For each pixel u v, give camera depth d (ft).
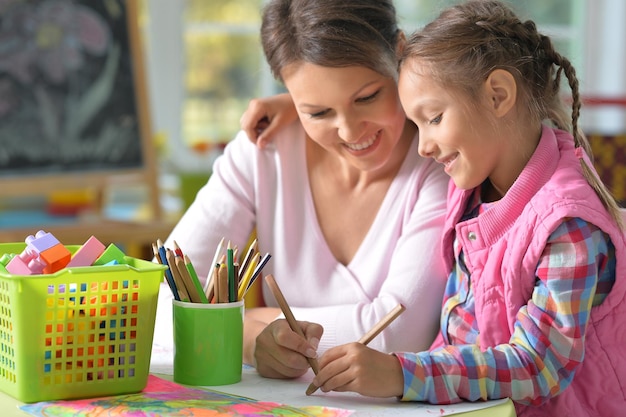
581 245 3.95
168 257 4.14
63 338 3.72
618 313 4.20
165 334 4.90
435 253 4.86
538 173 4.21
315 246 5.28
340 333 4.73
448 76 4.15
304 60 4.52
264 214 5.40
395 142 4.82
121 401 3.74
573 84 4.40
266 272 5.44
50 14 10.93
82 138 11.13
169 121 13.48
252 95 13.67
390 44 4.60
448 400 3.81
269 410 3.63
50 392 3.72
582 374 4.23
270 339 4.26
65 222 10.94
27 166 10.75
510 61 4.28
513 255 4.13
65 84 11.03
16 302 3.63
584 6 14.03
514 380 3.88
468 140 4.21
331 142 4.76
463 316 4.54
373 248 5.16
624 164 7.84
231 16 13.56
